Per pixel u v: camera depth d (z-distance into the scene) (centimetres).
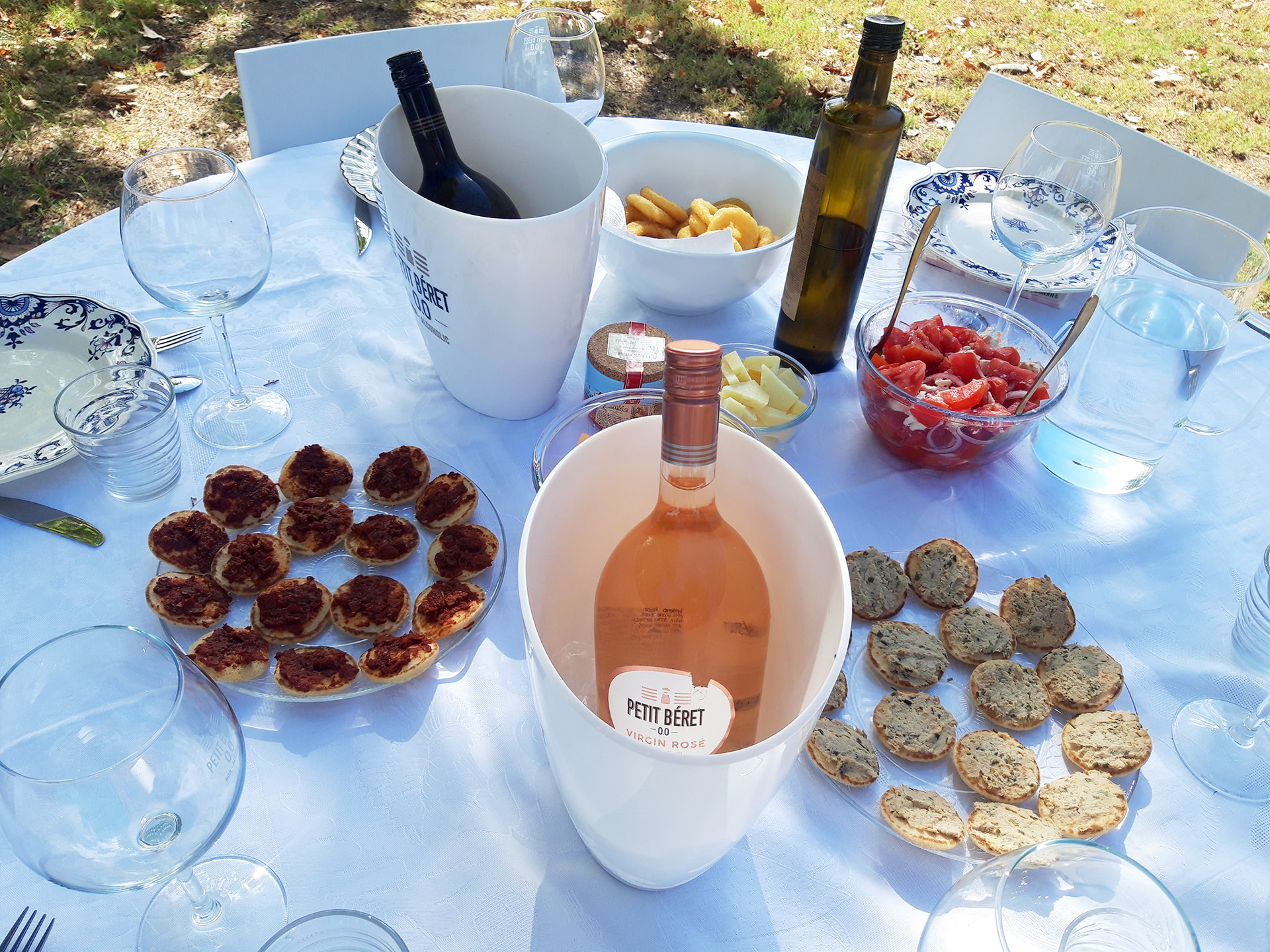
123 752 47
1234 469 84
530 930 50
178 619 62
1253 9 381
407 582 67
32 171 239
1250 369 94
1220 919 52
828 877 53
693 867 47
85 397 71
